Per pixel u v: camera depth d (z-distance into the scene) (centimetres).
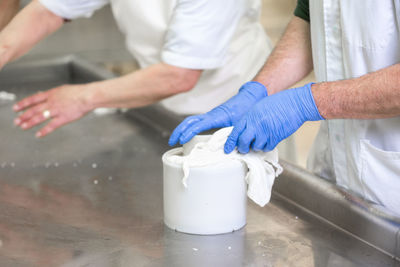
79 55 269
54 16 161
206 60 137
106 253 97
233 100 112
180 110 171
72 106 149
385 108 93
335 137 115
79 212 115
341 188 110
